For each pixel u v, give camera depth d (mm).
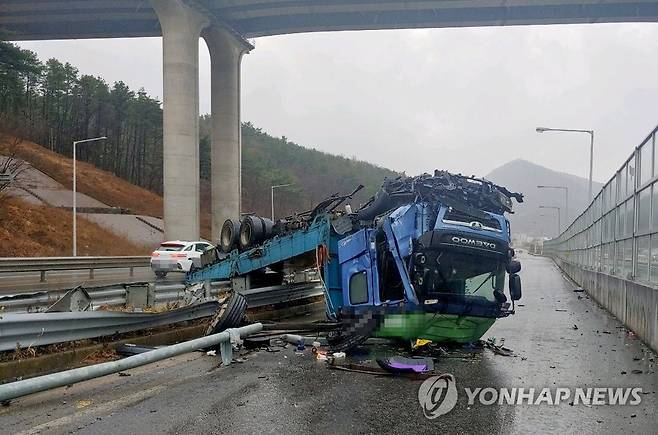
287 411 6031
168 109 37312
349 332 9555
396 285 9430
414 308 8836
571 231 34000
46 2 44094
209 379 7512
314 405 6277
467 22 42156
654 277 10766
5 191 50875
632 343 10820
